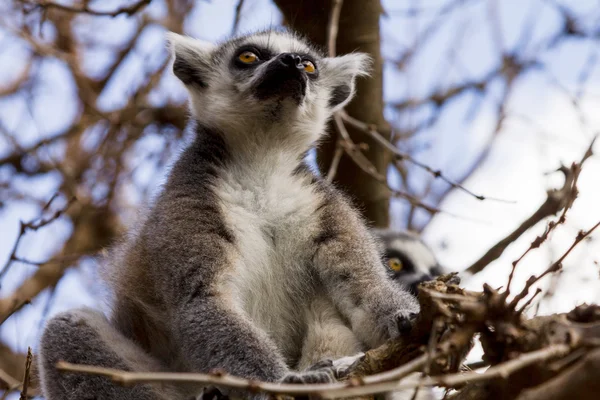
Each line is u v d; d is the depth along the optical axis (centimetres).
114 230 1773
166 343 1148
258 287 1134
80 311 1143
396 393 1062
